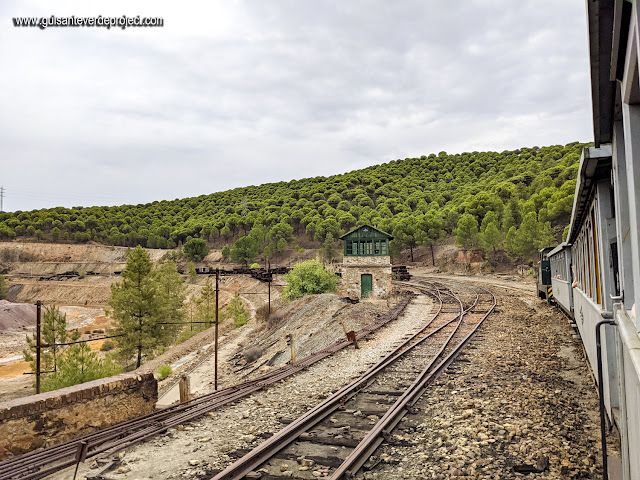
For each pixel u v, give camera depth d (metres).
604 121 4.66
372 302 30.52
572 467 5.67
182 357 32.78
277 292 59.50
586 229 9.05
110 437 7.66
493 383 9.94
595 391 9.04
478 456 6.18
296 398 9.64
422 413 8.18
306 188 183.12
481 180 143.62
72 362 20.97
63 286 111.62
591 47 3.44
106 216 188.75
